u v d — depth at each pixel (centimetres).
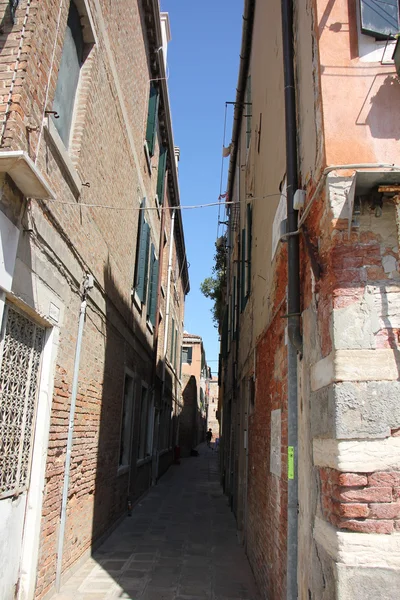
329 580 277
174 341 2133
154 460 1476
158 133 1303
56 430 493
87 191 584
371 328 297
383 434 279
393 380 287
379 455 276
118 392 830
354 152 331
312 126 381
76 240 544
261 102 755
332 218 317
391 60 347
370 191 317
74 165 536
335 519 281
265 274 625
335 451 283
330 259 317
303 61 427
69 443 531
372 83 345
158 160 1350
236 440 1030
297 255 409
